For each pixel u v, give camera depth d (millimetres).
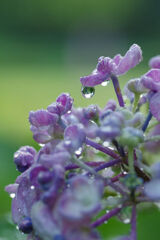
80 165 193
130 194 191
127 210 207
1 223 280
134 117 190
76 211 173
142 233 318
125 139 186
